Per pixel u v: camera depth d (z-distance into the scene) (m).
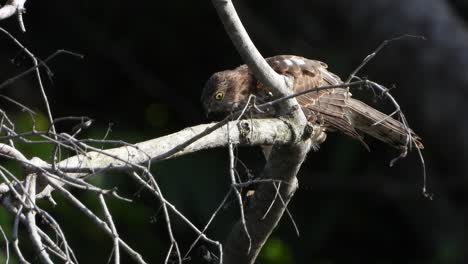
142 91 15.16
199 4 15.07
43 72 14.23
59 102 14.58
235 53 15.35
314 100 10.10
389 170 15.27
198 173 12.82
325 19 15.09
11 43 14.44
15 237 5.24
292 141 7.44
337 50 15.02
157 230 12.62
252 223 7.99
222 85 10.21
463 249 14.48
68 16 14.93
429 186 15.03
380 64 14.63
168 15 15.16
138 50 15.27
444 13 14.62
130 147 6.47
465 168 14.51
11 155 6.05
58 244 5.90
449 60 14.25
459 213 15.03
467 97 14.19
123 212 12.09
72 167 5.91
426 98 14.36
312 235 14.52
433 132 14.52
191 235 12.72
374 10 14.62
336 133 14.93
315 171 15.16
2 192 5.80
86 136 13.11
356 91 12.58
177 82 15.30
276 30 15.41
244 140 7.10
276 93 7.29
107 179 11.76
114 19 15.15
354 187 15.12
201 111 15.16
